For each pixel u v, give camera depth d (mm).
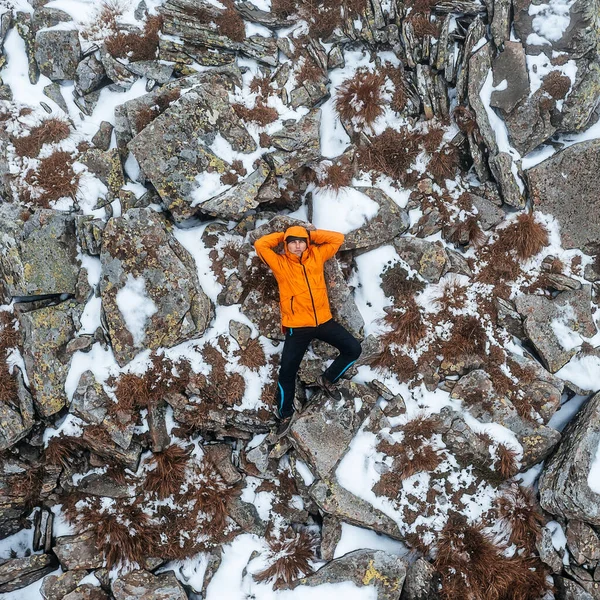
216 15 9625
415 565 9164
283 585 9188
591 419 9156
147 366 9148
